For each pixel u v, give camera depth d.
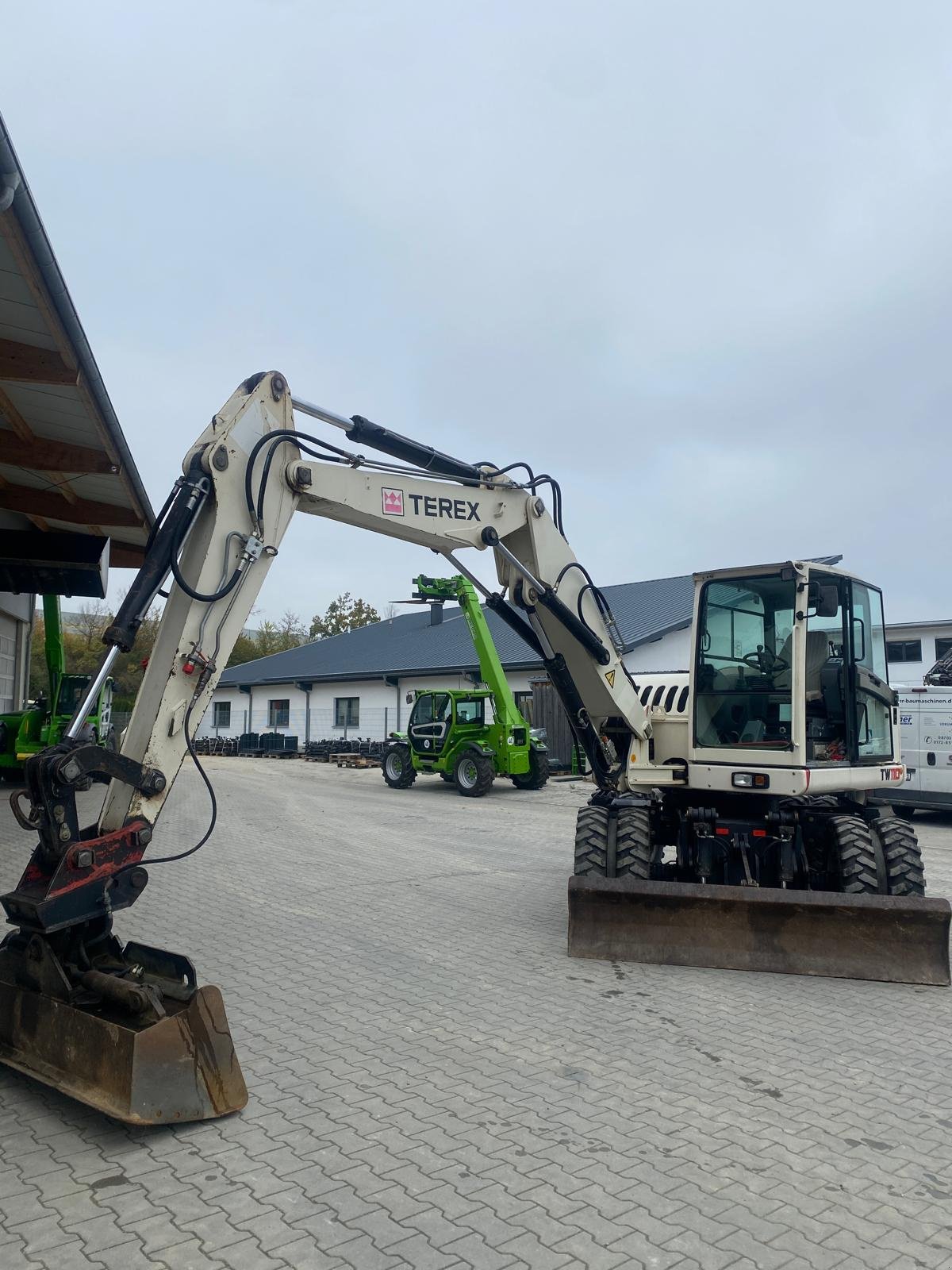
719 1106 4.20
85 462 11.45
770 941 6.35
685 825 7.69
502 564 7.33
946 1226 3.23
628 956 6.54
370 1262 2.99
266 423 5.22
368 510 5.88
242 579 5.00
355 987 5.95
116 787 4.59
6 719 19.22
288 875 9.94
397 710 32.62
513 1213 3.29
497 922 7.74
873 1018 5.41
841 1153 3.75
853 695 7.48
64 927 4.12
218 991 4.12
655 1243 3.10
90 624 49.38
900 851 6.88
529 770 20.27
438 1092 4.33
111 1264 2.97
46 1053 4.14
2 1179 3.50
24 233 6.50
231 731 41.41
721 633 7.64
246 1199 3.37
